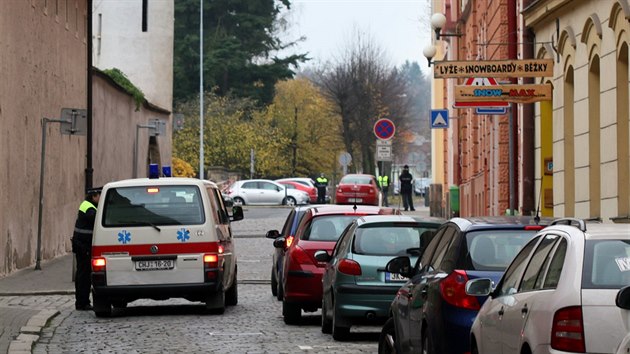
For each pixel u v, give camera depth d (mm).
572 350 16734
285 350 31484
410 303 25109
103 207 40406
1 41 53156
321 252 36125
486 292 20953
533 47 58844
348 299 32688
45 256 63438
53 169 65875
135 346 32531
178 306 45812
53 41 65750
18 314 39656
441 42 126188
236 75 192375
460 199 98188
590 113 48875
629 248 17516
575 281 17172
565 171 53281
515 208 63125
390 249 32906
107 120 83500
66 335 35344
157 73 114562
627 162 44156
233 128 188125
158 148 107875
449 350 22719
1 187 53469
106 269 40062
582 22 49281
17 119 56750
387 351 27281
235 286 44844
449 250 24094
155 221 40312
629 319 16656
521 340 18188
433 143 126938
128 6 114562
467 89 50125
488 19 74062
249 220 107125
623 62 44062
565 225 18906
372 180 128875
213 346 32438
